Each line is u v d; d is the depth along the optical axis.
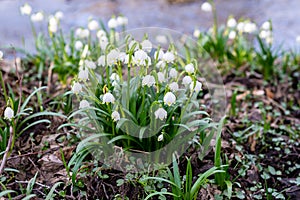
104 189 1.50
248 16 2.95
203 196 1.50
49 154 1.59
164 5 3.17
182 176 1.55
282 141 1.74
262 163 1.66
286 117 1.88
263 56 2.08
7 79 1.93
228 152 1.65
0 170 1.46
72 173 1.50
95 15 2.89
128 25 2.74
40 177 1.54
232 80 2.05
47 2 3.16
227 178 1.54
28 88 1.92
